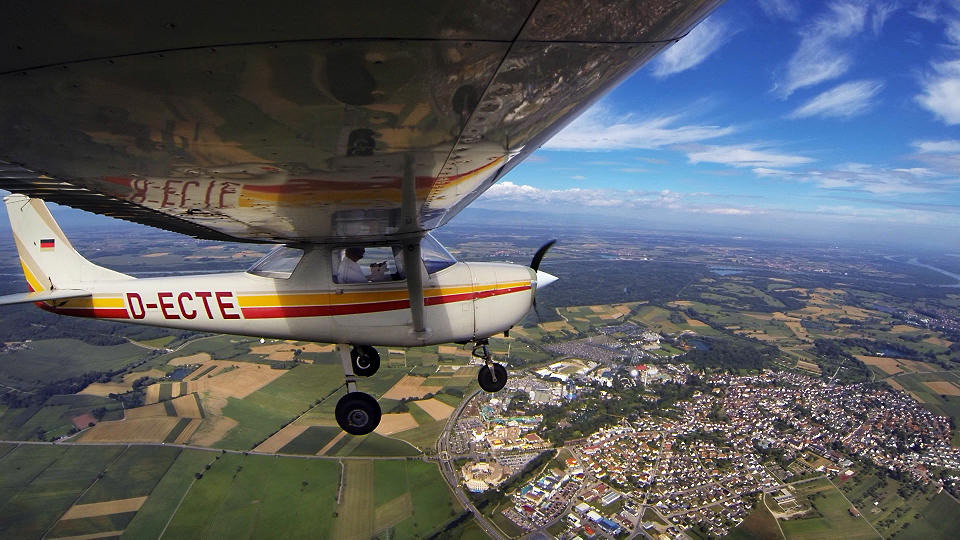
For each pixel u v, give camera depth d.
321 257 5.96
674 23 1.89
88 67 1.57
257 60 1.58
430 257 6.32
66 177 2.77
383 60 1.64
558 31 1.68
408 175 3.05
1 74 1.59
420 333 6.15
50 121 1.98
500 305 6.39
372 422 6.28
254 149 2.39
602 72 2.16
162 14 1.32
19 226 7.01
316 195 3.38
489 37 1.60
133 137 2.18
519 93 2.08
